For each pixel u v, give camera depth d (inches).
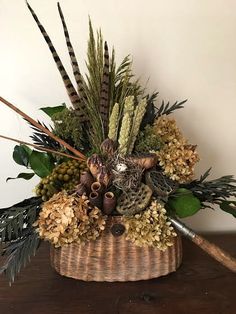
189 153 25.5
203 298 24.5
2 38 32.0
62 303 23.9
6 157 33.4
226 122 35.3
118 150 24.5
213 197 26.8
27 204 25.8
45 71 32.6
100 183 23.7
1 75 32.4
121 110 26.2
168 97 34.2
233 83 34.8
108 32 32.8
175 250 27.2
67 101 33.0
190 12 33.5
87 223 22.4
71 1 32.1
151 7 33.0
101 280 25.7
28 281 26.5
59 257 26.6
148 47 33.4
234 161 35.9
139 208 23.6
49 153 27.1
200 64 34.2
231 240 34.0
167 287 25.7
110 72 27.1
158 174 24.8
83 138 26.5
